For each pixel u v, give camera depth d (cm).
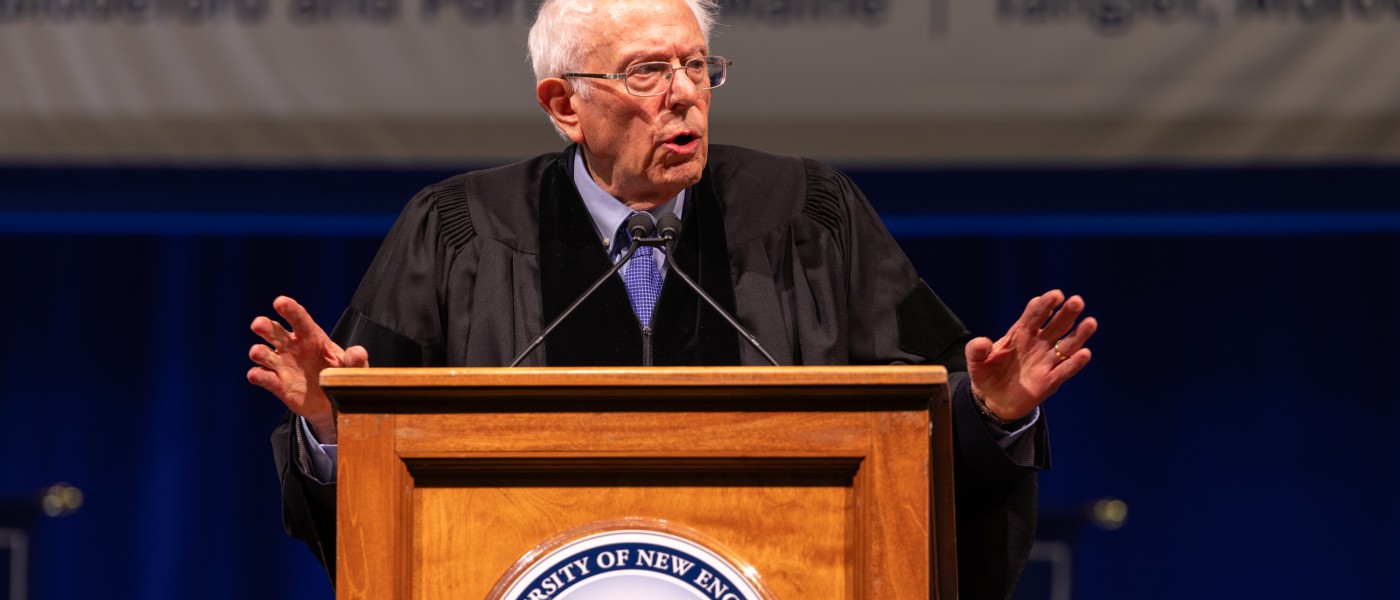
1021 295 2025
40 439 2064
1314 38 1600
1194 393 2020
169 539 2030
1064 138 1620
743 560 506
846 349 718
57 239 2086
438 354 725
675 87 696
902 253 760
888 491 504
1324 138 1600
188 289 2070
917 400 506
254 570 2028
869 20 1628
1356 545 2000
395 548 507
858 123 1627
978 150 1627
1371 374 2017
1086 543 2002
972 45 1625
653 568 505
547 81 736
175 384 2055
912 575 500
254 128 1659
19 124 1656
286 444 678
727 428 507
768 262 729
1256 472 2012
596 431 508
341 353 585
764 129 1627
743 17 1634
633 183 716
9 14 1658
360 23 1661
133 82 1661
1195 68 1614
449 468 512
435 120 1655
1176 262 2033
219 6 1664
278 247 2070
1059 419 2016
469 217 747
